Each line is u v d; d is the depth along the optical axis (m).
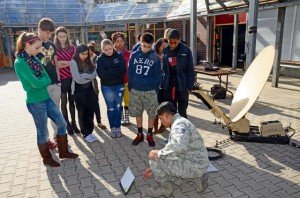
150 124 4.86
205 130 5.52
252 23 6.96
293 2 7.55
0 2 19.58
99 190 3.58
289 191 3.41
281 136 4.78
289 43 10.91
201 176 3.22
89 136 5.15
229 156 4.35
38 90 3.88
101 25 20.55
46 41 4.41
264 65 4.45
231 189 3.49
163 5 19.36
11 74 16.19
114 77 4.98
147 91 4.70
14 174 4.04
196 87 4.86
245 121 4.83
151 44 4.57
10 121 6.69
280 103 7.33
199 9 12.84
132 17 19.27
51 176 3.96
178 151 2.97
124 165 4.22
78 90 4.94
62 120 4.27
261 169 3.94
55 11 20.17
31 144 5.18
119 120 5.27
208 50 12.88
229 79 11.27
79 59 4.79
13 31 19.44
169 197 3.37
